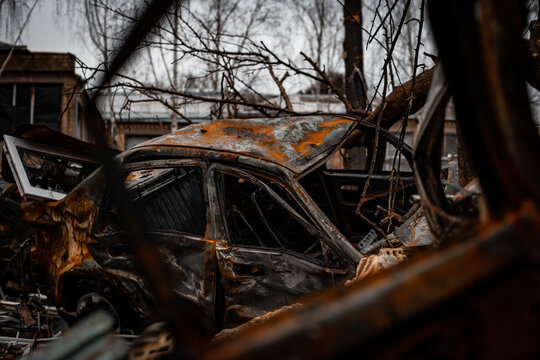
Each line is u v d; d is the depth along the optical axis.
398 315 0.68
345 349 0.64
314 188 4.58
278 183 3.13
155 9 0.68
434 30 0.95
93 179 3.66
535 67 3.13
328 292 0.77
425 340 0.71
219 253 3.15
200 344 0.70
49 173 4.31
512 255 0.75
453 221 1.21
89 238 3.59
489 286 0.74
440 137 1.33
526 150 0.82
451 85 0.96
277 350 0.62
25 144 4.10
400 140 3.00
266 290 3.04
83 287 3.68
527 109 0.86
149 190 4.25
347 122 3.95
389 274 0.77
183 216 4.45
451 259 0.74
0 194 5.54
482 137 0.89
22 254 4.45
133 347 1.62
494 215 0.89
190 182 4.55
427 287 0.71
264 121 3.81
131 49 0.68
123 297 3.49
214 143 3.43
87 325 0.95
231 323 3.10
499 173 0.84
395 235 2.78
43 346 3.48
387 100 4.48
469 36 0.87
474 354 0.72
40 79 15.34
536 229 0.76
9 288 4.64
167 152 3.45
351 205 4.48
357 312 0.67
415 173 1.37
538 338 0.71
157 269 0.70
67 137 4.12
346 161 7.35
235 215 4.00
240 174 3.22
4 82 15.31
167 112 15.94
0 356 3.55
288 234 4.16
